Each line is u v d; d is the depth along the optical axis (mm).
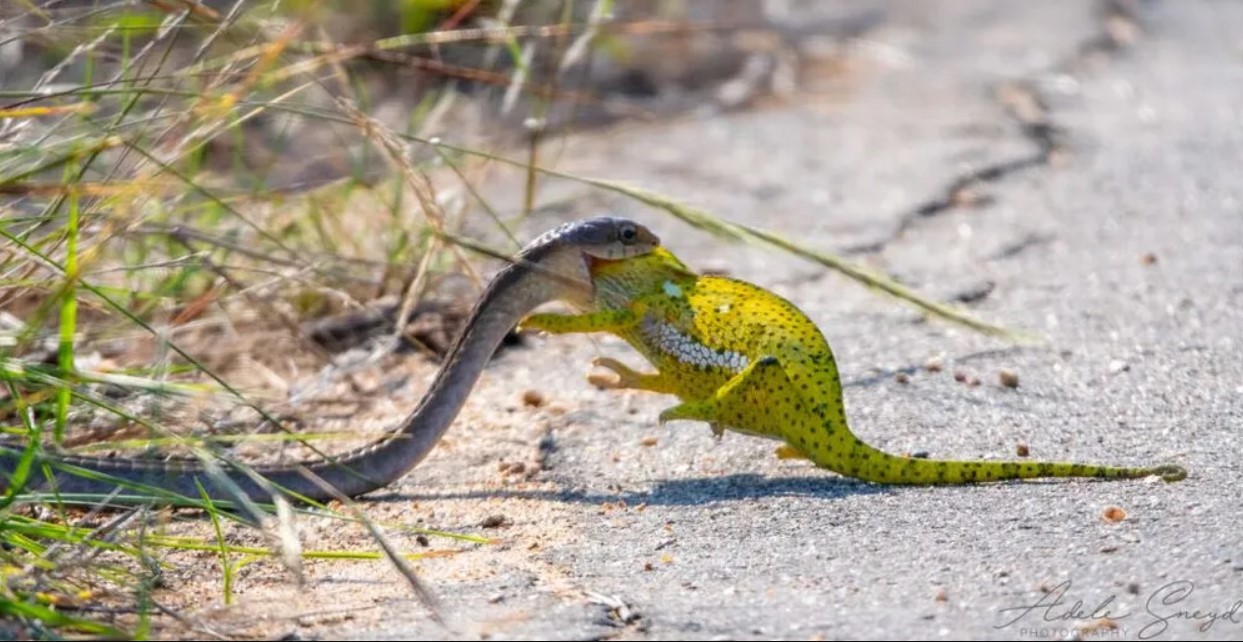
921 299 13320
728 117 26781
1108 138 24047
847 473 11602
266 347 16062
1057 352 14781
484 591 9953
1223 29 32844
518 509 11703
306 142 20359
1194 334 15016
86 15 12867
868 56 31094
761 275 18297
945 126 25438
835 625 9188
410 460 12039
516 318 12320
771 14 32094
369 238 17578
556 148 24047
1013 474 11445
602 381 12531
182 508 11703
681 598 9703
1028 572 9797
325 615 9617
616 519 11328
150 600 9453
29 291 12852
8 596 9305
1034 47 31641
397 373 15539
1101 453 12156
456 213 17391
